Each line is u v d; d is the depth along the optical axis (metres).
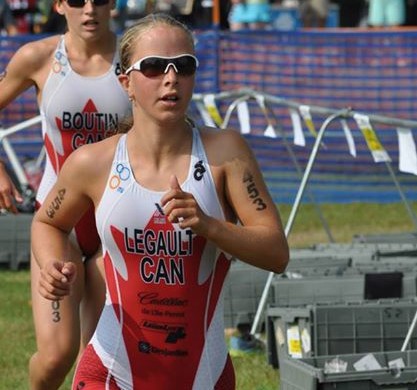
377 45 27.62
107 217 7.70
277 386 12.52
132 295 7.81
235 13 32.69
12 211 10.67
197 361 7.86
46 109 10.40
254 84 27.17
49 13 29.81
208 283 7.78
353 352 12.61
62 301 9.52
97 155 7.76
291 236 22.83
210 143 7.70
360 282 14.35
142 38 7.48
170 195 7.24
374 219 24.39
